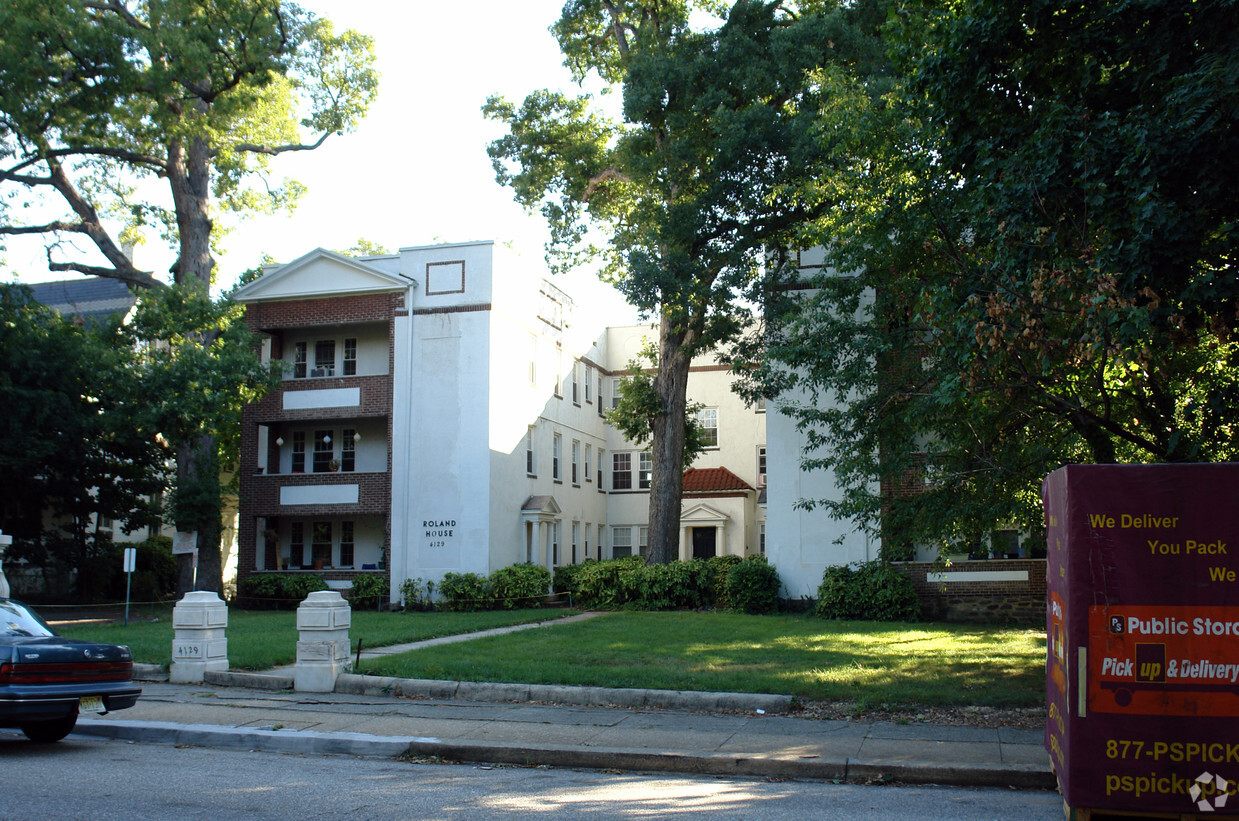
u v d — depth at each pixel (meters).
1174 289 9.98
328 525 31.84
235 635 19.70
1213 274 9.52
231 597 34.34
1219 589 6.07
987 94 11.89
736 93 26.47
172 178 32.06
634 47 28.67
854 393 24.52
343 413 30.39
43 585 34.59
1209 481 6.13
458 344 29.70
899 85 15.68
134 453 31.95
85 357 28.53
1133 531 6.21
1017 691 12.54
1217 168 9.63
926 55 12.23
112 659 10.52
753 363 26.30
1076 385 12.29
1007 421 13.54
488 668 14.38
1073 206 11.19
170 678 14.70
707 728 10.95
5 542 20.34
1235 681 6.00
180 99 29.81
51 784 8.59
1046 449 12.90
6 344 27.67
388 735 10.67
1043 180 10.88
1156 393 12.12
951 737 10.32
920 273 14.59
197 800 8.05
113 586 35.44
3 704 9.52
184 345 27.69
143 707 12.52
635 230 29.92
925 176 13.87
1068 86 11.77
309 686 13.73
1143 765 6.06
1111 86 11.38
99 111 28.06
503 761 10.01
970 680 13.48
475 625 22.22
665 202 27.77
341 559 31.62
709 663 15.15
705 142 26.53
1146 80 10.70
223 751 10.55
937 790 8.70
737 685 12.85
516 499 31.25
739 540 37.09
